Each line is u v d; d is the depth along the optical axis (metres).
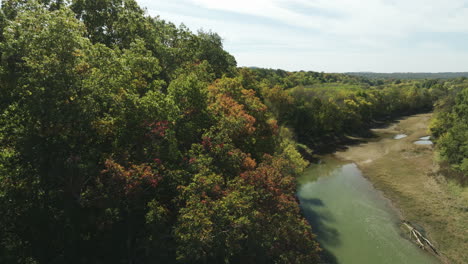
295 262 21.09
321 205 37.06
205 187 19.08
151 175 17.64
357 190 42.00
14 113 15.64
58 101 15.56
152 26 41.91
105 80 17.59
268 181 22.45
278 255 21.33
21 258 15.86
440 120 66.00
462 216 32.41
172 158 20.77
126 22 35.62
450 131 51.91
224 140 24.67
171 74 37.28
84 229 18.33
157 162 19.09
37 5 15.92
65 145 17.08
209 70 49.03
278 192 22.75
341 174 49.28
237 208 18.16
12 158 15.46
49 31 14.70
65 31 15.11
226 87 36.16
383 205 36.97
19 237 16.61
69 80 15.65
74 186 17.22
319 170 51.78
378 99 114.00
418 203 36.50
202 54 55.16
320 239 29.33
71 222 17.56
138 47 25.70
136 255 19.92
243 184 21.28
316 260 23.27
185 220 17.25
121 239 20.17
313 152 64.31
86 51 17.45
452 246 27.81
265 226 20.38
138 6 41.69
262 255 20.91
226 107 29.66
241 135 29.25
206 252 18.69
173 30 46.81
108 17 35.56
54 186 17.50
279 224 21.53
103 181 17.33
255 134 32.62
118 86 18.50
